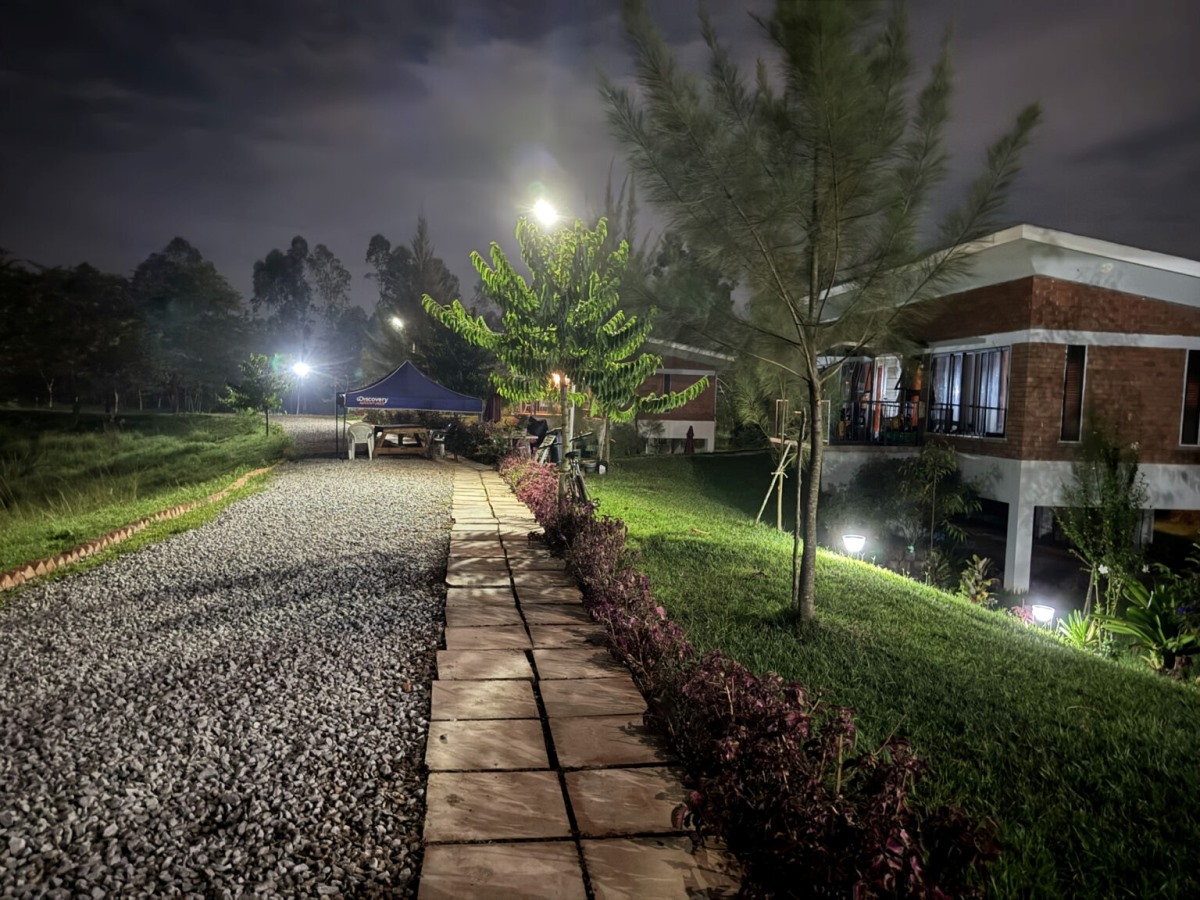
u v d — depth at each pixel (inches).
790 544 440.5
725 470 767.7
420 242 1449.3
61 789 141.7
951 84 210.7
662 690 183.6
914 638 266.8
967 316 574.6
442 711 179.8
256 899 112.2
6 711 176.4
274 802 139.1
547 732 171.6
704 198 222.5
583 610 267.6
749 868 114.7
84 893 112.4
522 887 115.4
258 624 243.8
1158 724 196.2
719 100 219.8
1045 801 150.6
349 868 120.8
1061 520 431.8
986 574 525.0
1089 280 506.9
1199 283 502.6
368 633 238.2
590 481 674.8
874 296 235.9
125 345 1648.6
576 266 440.8
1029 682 227.8
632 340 419.5
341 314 3014.3
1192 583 345.4
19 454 940.0
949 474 571.2
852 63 195.9
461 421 1010.1
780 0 191.9
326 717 176.2
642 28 208.4
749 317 252.7
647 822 134.3
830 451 613.9
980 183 220.1
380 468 709.9
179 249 3144.7
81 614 253.6
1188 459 523.5
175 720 172.2
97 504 547.8
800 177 222.1
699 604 284.0
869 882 91.7
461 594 285.4
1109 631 355.6
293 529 409.7
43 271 1414.9
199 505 483.5
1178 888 122.6
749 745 123.6
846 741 124.3
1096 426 444.1
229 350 2081.7
